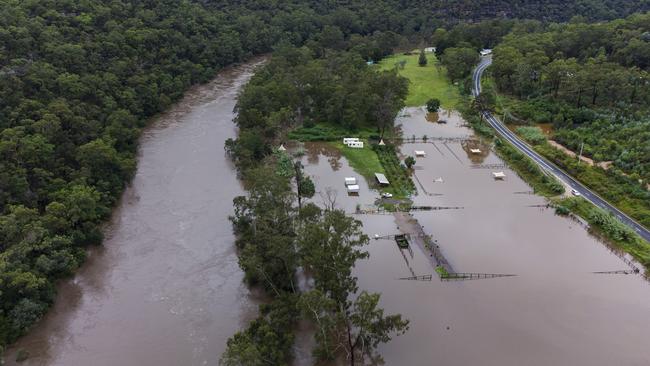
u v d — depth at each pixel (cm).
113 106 15738
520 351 8256
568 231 11656
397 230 11569
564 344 8400
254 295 9700
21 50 14975
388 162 15062
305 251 8238
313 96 18225
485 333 8625
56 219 10438
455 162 15338
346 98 17662
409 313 9044
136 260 10725
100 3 19462
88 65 16538
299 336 8575
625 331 8700
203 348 8469
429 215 12269
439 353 8219
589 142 15325
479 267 10300
